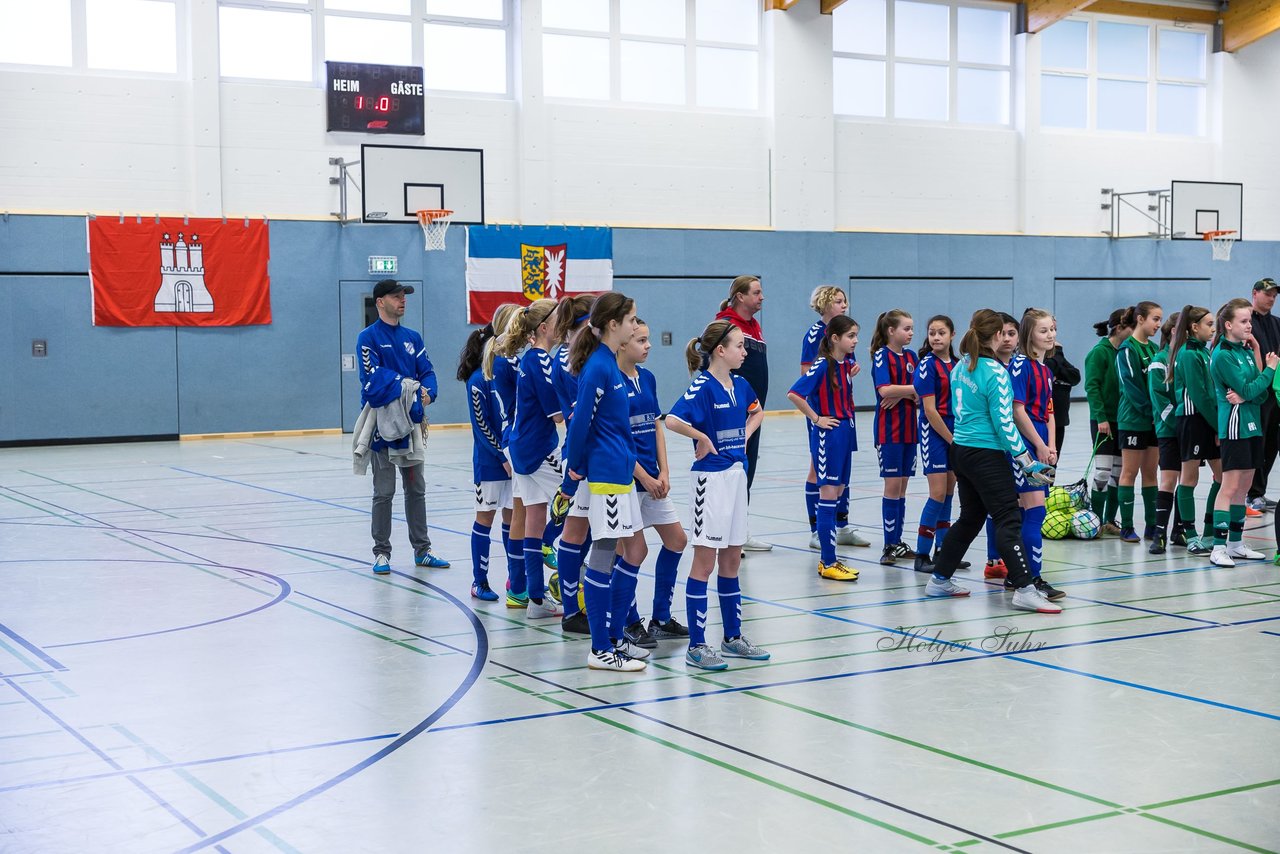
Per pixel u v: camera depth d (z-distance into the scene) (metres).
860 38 24.73
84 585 7.72
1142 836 3.52
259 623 6.60
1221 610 6.72
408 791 3.99
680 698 5.09
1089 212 26.69
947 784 3.99
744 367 8.34
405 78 21.44
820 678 5.39
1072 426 21.09
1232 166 27.77
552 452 6.59
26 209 19.41
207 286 20.52
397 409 8.05
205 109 20.28
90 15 19.77
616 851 3.47
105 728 4.72
